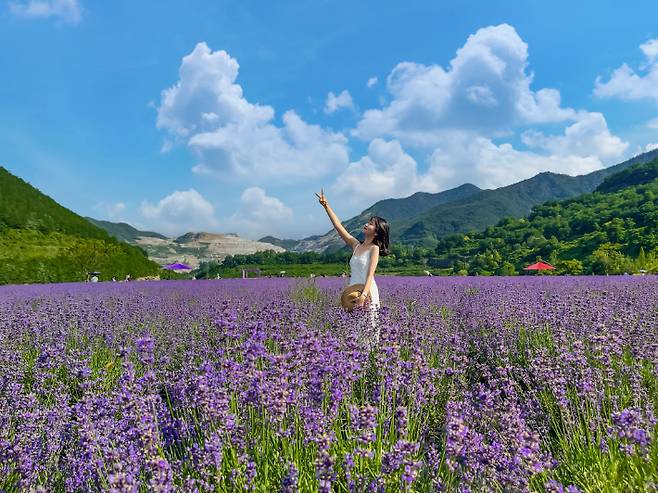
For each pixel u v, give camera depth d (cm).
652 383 421
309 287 1378
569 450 321
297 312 698
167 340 658
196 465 265
